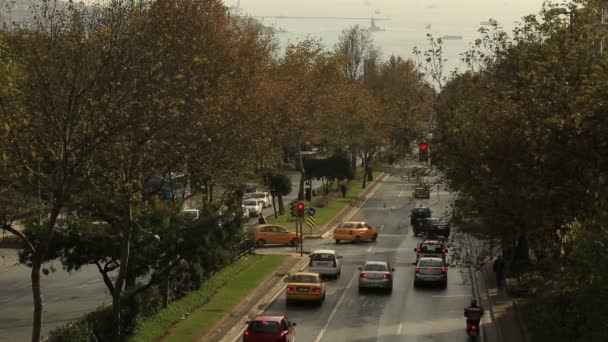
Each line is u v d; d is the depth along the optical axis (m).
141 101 30.19
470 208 38.84
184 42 35.34
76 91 29.25
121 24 30.61
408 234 84.56
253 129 51.59
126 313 37.00
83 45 29.52
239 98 47.12
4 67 28.94
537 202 33.84
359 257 70.06
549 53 34.22
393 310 48.66
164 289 43.25
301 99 85.88
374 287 54.38
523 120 33.31
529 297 45.53
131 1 31.14
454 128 37.78
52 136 29.53
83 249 38.38
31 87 29.00
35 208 29.17
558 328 32.44
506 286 52.44
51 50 29.39
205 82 36.94
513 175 34.66
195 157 39.69
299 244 75.88
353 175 126.25
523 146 33.97
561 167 32.78
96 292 51.34
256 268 61.00
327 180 114.44
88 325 33.97
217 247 40.06
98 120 28.72
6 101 27.67
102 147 30.06
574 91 32.34
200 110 36.66
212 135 39.31
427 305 50.16
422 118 47.91
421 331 42.84
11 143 27.78
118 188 30.73
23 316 44.09
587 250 23.70
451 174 38.81
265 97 63.56
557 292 32.56
